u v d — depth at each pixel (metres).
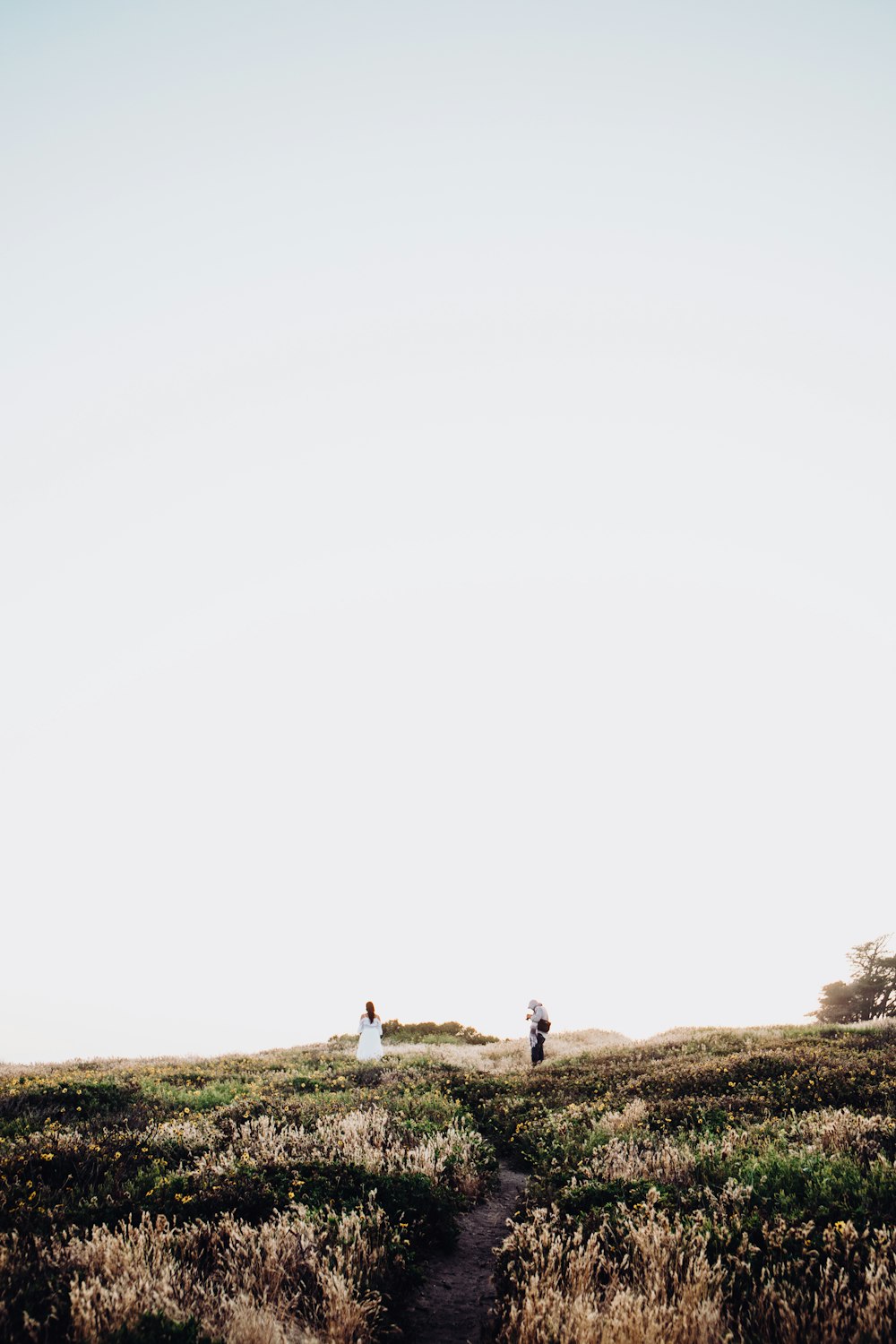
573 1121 11.59
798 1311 5.29
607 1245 6.42
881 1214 6.52
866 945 54.22
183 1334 5.05
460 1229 8.15
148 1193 7.56
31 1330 4.96
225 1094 14.60
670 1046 20.64
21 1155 8.55
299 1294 5.78
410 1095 14.34
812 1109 10.90
